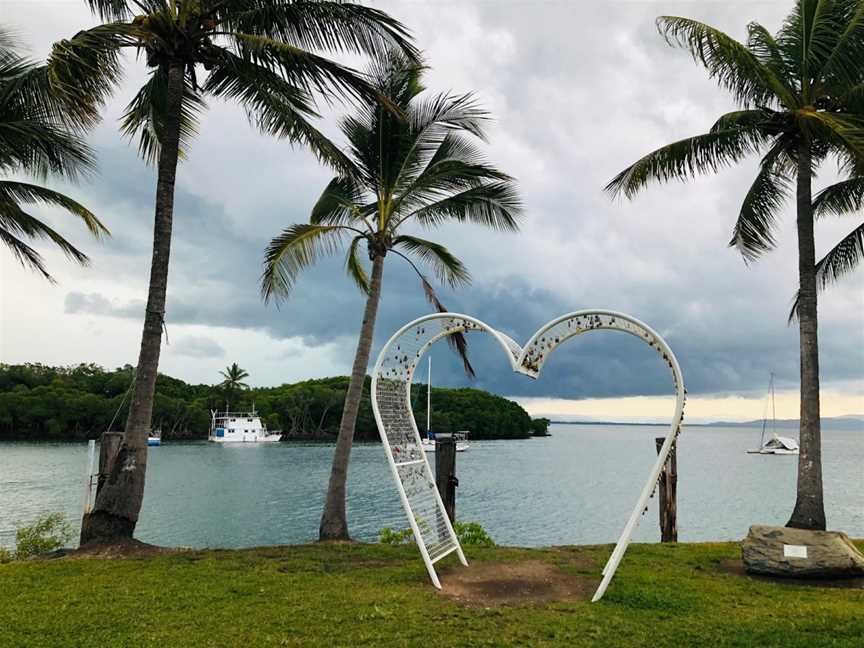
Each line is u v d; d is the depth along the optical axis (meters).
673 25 8.35
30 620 4.76
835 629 4.54
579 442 112.38
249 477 38.81
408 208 10.14
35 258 11.54
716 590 5.82
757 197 10.25
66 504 24.80
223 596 5.50
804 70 8.51
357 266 11.45
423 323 6.72
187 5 7.95
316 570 6.67
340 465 9.16
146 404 7.95
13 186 10.41
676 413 5.59
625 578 6.31
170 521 23.06
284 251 9.31
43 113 8.15
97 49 6.84
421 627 4.62
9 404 60.56
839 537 6.58
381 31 7.79
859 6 7.89
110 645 4.21
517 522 23.25
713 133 9.07
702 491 33.62
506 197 10.06
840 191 10.02
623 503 28.50
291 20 7.97
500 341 6.04
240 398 84.81
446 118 9.41
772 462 59.81
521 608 5.18
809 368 8.42
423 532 6.68
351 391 9.34
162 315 8.05
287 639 4.33
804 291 8.59
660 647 4.23
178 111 8.16
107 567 6.70
